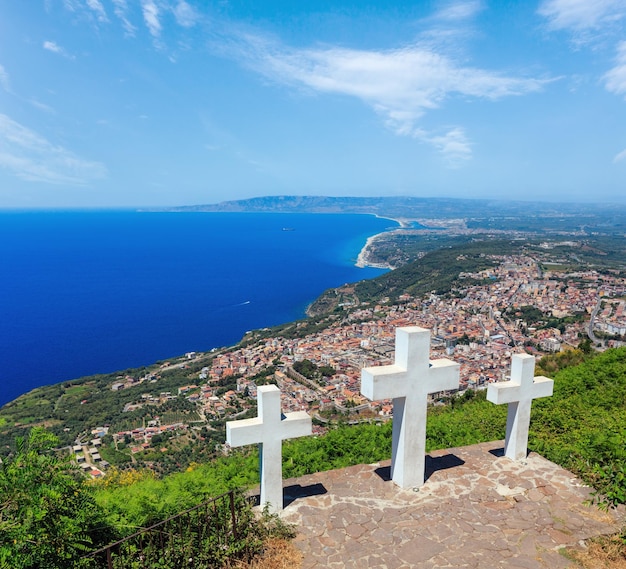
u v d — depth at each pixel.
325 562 5.32
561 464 7.79
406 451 6.88
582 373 12.89
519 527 5.96
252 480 7.77
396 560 5.34
